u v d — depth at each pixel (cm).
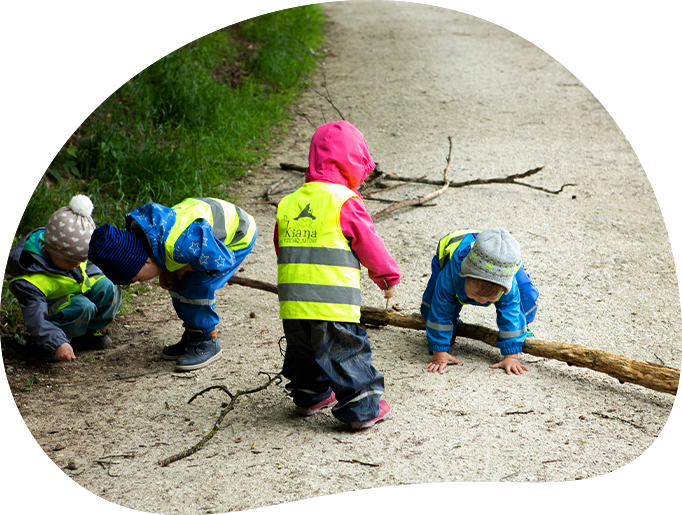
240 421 295
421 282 448
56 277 348
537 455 253
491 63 1164
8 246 473
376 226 564
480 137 807
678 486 231
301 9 1423
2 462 269
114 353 376
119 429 293
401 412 291
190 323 351
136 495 241
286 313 265
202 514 228
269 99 956
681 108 794
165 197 603
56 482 253
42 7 605
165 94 803
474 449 259
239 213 354
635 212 556
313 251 262
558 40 1310
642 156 701
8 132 596
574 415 282
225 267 319
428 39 1380
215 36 1091
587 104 906
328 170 272
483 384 313
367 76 1127
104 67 770
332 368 267
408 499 229
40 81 595
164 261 307
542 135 798
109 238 289
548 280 437
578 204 584
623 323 373
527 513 219
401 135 838
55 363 362
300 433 281
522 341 324
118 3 813
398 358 348
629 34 1162
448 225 555
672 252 470
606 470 242
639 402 294
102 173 618
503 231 296
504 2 1655
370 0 1945
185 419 299
